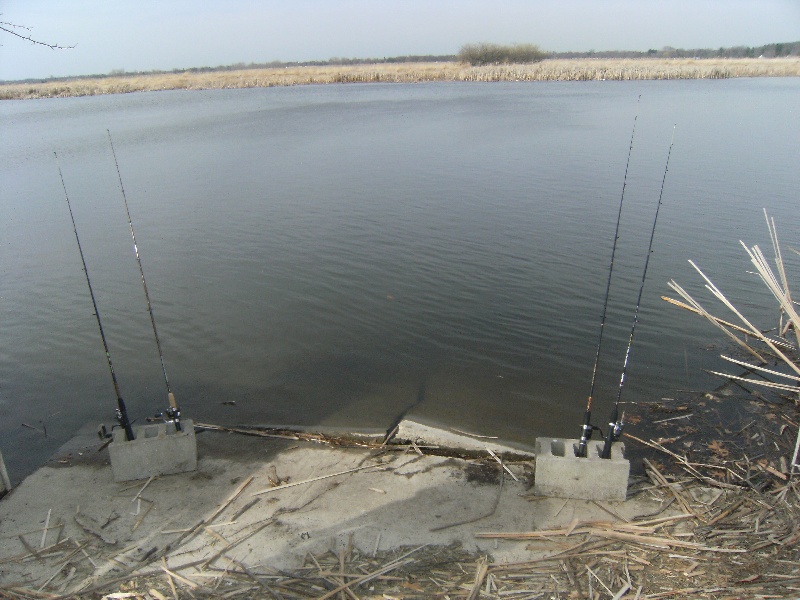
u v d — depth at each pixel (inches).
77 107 1382.9
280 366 241.6
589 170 541.3
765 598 116.4
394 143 718.5
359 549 130.3
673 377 228.5
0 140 837.8
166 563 128.0
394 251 358.3
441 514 140.1
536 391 221.6
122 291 313.9
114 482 154.7
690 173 517.3
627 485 144.3
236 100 1443.2
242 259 353.1
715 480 154.3
